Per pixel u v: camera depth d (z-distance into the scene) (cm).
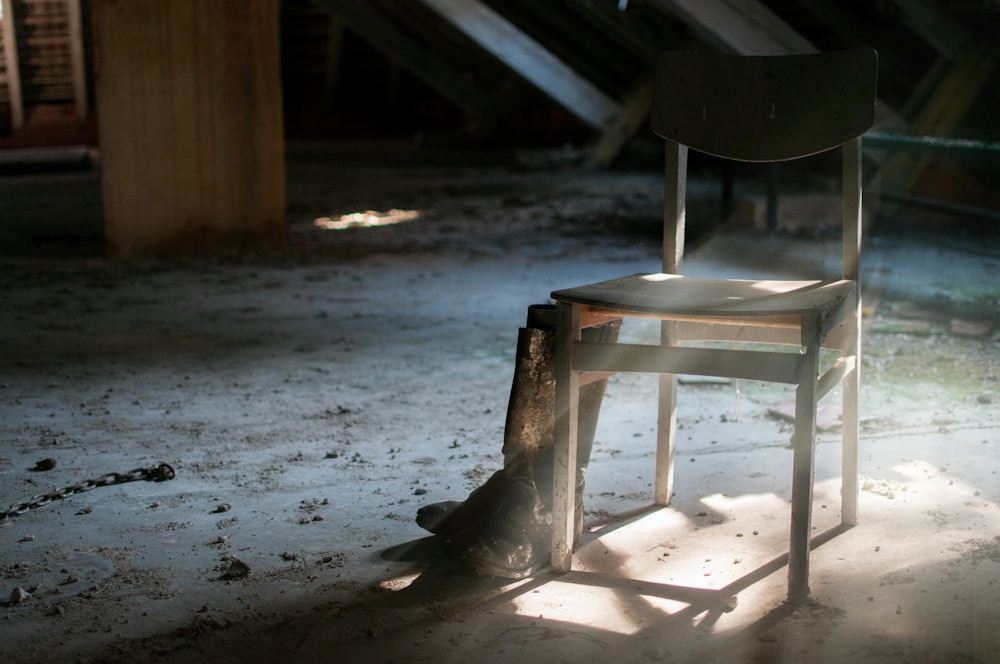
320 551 224
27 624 191
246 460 284
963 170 795
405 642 185
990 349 403
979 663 174
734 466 279
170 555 222
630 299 201
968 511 241
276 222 679
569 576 212
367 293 539
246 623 192
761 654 179
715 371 198
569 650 182
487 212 890
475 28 1222
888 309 479
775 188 705
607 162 1265
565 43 1273
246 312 490
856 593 202
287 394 352
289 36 1666
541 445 221
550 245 708
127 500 253
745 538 230
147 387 359
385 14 1502
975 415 318
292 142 1712
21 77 1602
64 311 488
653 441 302
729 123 236
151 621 193
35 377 371
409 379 372
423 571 215
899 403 332
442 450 294
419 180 1169
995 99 756
